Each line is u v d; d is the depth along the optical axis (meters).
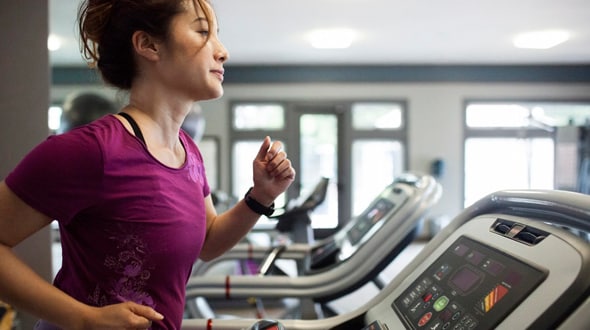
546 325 0.67
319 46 6.33
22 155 2.17
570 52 7.05
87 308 0.75
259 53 6.91
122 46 0.88
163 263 0.85
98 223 0.81
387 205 2.44
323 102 7.82
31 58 2.18
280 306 4.07
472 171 8.00
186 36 0.86
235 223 1.12
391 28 5.57
